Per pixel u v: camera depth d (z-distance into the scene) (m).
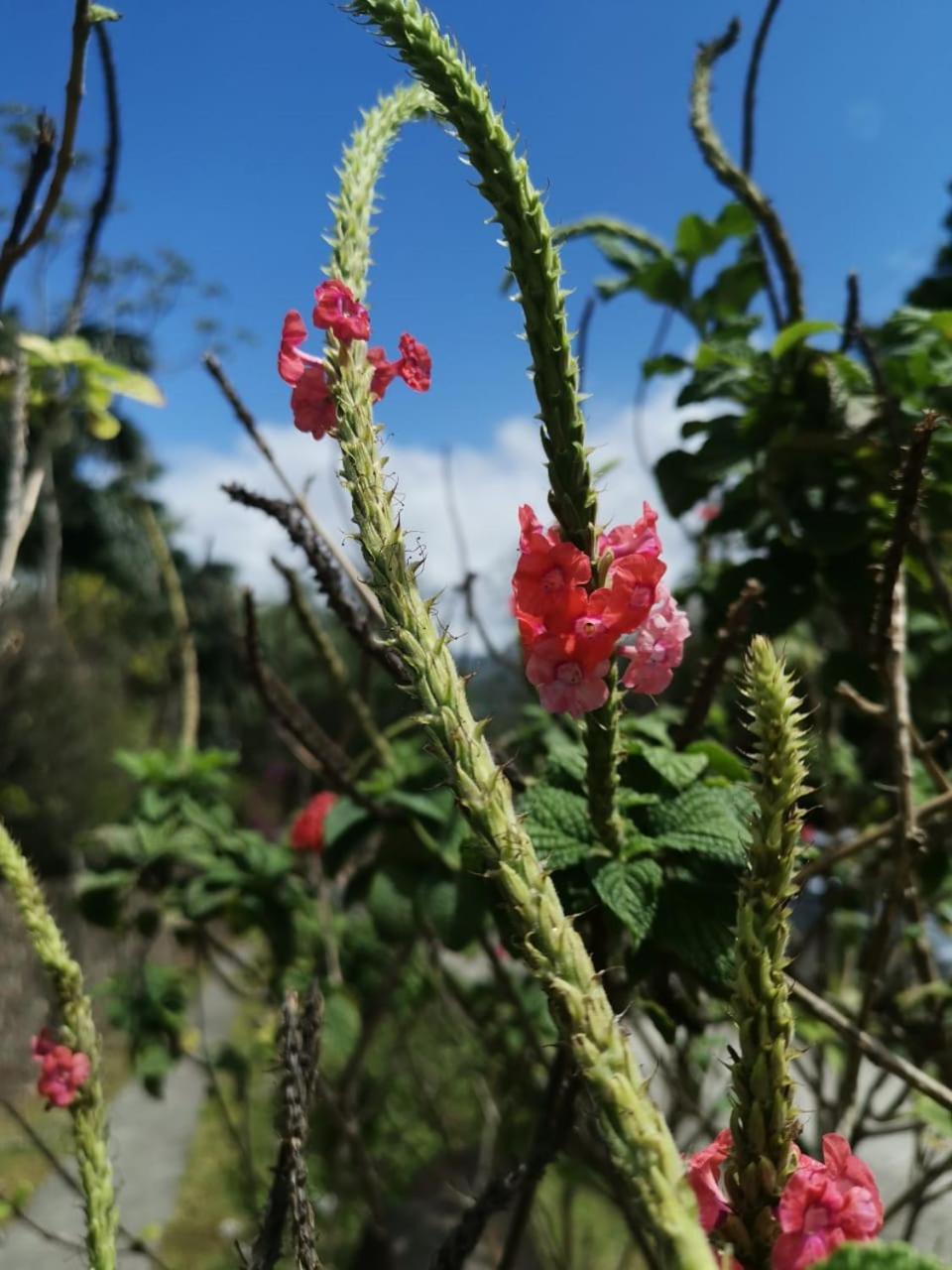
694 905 0.32
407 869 0.54
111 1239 0.31
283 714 0.50
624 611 0.24
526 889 0.17
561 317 0.23
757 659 0.18
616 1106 0.14
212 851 0.83
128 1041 0.91
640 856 0.32
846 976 0.65
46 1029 0.36
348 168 0.29
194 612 1.00
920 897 0.55
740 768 0.38
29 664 2.47
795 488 0.53
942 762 0.65
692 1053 0.62
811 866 0.40
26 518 0.45
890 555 0.34
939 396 0.49
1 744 2.48
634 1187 0.14
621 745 0.31
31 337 0.45
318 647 0.55
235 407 0.40
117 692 3.02
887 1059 0.33
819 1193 0.16
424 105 0.32
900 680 0.39
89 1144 0.32
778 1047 0.17
